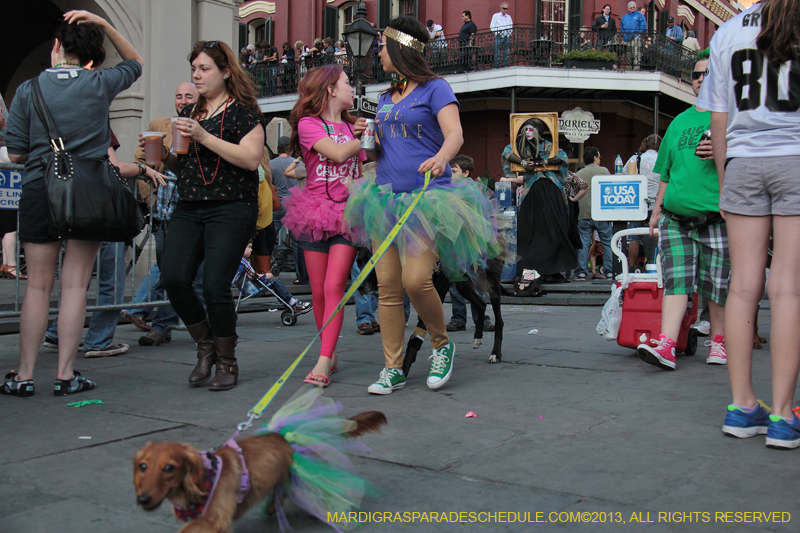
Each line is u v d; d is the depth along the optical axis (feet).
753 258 10.30
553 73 62.80
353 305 29.45
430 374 13.61
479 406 12.19
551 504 7.78
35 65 39.60
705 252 15.62
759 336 18.06
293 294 30.81
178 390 13.33
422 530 7.16
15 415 11.37
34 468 8.85
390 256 13.20
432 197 12.76
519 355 17.44
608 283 34.32
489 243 14.15
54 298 21.43
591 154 37.68
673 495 8.02
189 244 13.52
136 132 30.99
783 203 9.91
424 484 8.39
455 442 10.05
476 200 13.55
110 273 16.99
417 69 13.14
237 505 6.48
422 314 13.26
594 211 19.98
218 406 12.05
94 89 12.52
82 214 11.95
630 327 17.21
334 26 80.74
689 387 13.67
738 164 10.25
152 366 15.76
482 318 18.19
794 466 9.01
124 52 13.46
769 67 9.87
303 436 7.27
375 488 8.27
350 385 13.98
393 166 13.34
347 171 14.42
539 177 31.01
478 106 70.69
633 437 10.30
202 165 13.23
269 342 19.58
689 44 70.64
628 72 63.57
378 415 7.97
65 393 12.79
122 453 9.46
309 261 14.52
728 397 12.82
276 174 33.71
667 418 11.37
